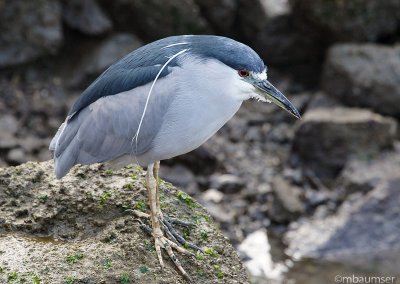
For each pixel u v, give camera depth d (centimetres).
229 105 782
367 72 1586
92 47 1656
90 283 729
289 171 1501
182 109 775
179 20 1678
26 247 765
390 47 1619
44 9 1608
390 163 1463
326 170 1505
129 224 793
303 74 1753
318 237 1355
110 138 799
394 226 1359
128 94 790
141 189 844
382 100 1580
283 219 1398
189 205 852
